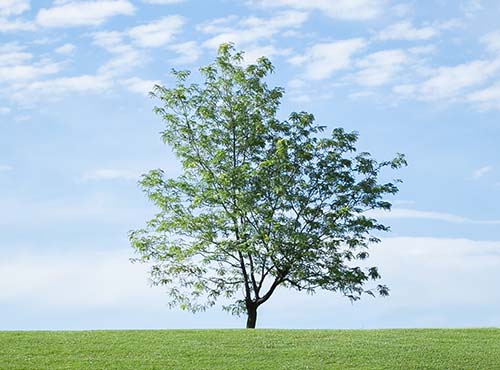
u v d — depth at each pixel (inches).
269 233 1151.6
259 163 1165.7
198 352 753.0
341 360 725.3
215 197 1151.6
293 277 1178.0
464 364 721.6
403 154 1205.1
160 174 1202.6
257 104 1213.1
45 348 767.1
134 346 780.0
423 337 858.8
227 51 1226.0
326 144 1191.6
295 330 900.0
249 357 735.1
